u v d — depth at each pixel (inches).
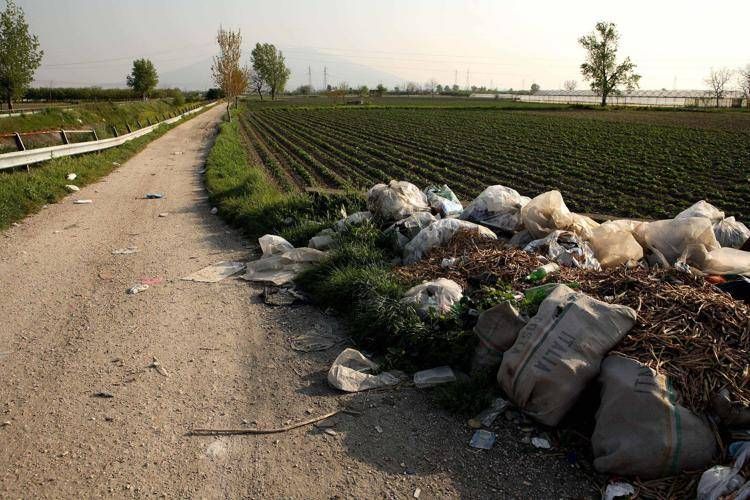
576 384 145.9
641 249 238.7
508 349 172.7
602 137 1301.7
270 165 783.1
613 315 154.5
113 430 155.9
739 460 121.7
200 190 564.7
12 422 159.3
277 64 4795.8
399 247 294.4
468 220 299.7
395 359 190.5
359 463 143.5
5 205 417.7
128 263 306.7
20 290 263.1
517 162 858.1
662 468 128.1
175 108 2541.8
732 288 192.2
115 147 901.8
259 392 176.1
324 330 219.5
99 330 218.8
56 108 1261.1
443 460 144.2
